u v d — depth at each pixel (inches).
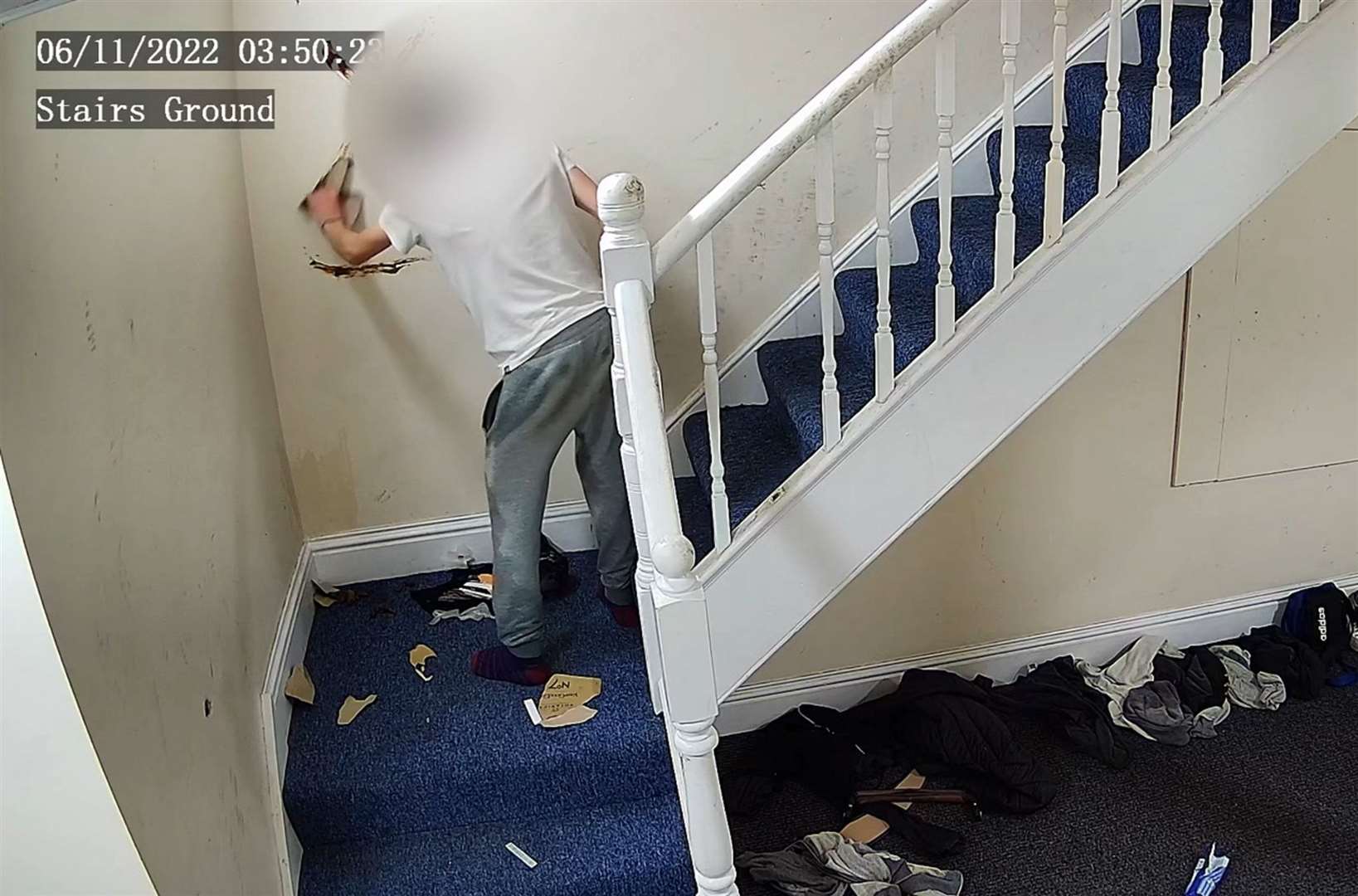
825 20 103.7
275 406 105.6
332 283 103.9
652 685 90.7
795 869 98.3
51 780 55.9
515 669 97.7
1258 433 123.0
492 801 90.2
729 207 73.1
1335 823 103.7
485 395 110.7
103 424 62.6
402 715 94.3
